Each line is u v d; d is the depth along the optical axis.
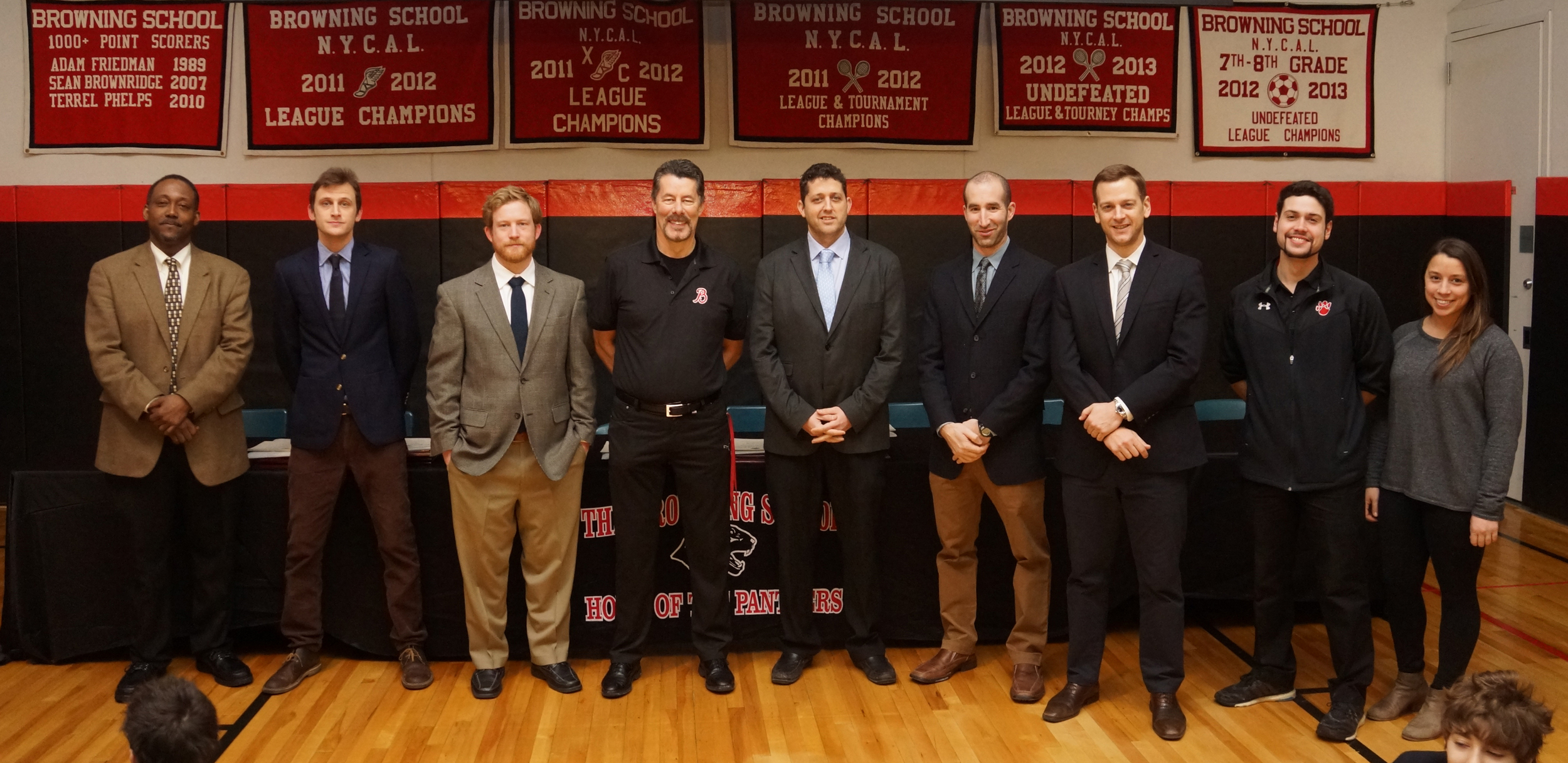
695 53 5.69
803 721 3.35
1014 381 3.37
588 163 5.72
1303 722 3.32
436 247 5.52
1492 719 1.85
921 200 5.67
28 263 5.61
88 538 3.76
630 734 3.26
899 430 4.68
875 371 3.47
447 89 5.62
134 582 3.59
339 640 3.86
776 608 3.89
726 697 3.53
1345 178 6.20
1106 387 3.27
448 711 3.43
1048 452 4.59
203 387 3.48
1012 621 3.95
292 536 3.61
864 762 3.08
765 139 5.75
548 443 3.48
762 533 3.87
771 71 5.71
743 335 3.67
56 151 5.63
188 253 3.59
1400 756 2.07
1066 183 5.77
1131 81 5.95
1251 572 4.03
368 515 3.77
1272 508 3.34
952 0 5.45
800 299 3.46
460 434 3.49
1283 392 3.26
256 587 3.83
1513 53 5.75
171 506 3.60
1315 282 3.25
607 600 3.82
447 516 3.76
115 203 5.59
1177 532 3.26
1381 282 6.15
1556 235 5.53
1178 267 3.22
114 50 5.59
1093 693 3.50
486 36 5.59
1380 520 3.31
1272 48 6.05
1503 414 3.05
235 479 3.67
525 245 3.44
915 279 5.70
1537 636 4.02
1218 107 6.04
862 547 3.59
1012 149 5.92
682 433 3.45
